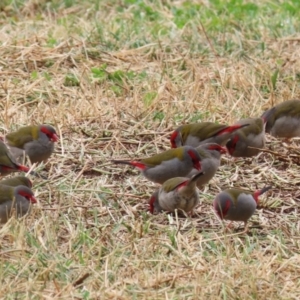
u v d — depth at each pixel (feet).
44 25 66.44
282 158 47.09
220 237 37.96
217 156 43.93
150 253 36.58
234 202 39.22
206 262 35.96
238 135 46.47
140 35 63.72
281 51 61.82
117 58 59.98
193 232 38.14
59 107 51.90
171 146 47.67
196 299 33.01
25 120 51.06
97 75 56.80
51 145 45.91
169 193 40.22
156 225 39.40
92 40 62.34
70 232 37.96
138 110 52.34
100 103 53.21
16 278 33.94
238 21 67.15
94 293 33.09
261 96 54.75
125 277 34.65
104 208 40.98
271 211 41.73
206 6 71.46
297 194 43.60
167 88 54.90
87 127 50.16
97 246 36.83
